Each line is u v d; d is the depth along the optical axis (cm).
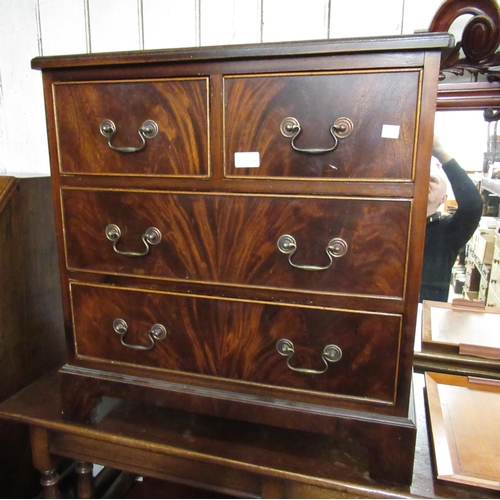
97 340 82
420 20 93
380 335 67
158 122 70
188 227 72
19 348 106
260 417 74
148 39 108
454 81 91
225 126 67
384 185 63
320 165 64
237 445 79
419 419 84
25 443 111
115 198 75
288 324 71
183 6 104
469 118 91
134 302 78
